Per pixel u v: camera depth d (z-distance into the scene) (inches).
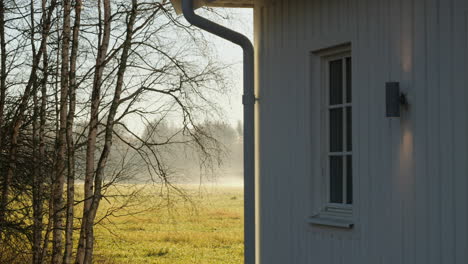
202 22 305.3
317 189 296.7
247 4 336.5
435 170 235.3
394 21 254.5
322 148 296.4
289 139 311.3
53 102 507.8
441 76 233.8
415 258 243.1
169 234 1175.0
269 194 326.0
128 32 513.7
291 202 309.6
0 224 509.0
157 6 520.7
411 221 245.1
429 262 237.0
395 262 252.4
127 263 844.0
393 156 254.4
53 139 541.6
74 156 531.8
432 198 236.2
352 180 276.1
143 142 515.8
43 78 502.9
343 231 279.0
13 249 525.3
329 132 295.1
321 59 298.5
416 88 243.9
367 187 267.3
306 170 299.4
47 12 529.3
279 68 319.9
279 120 319.0
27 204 525.7
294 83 308.7
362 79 270.7
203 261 901.2
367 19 268.1
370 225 265.3
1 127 510.9
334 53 291.0
